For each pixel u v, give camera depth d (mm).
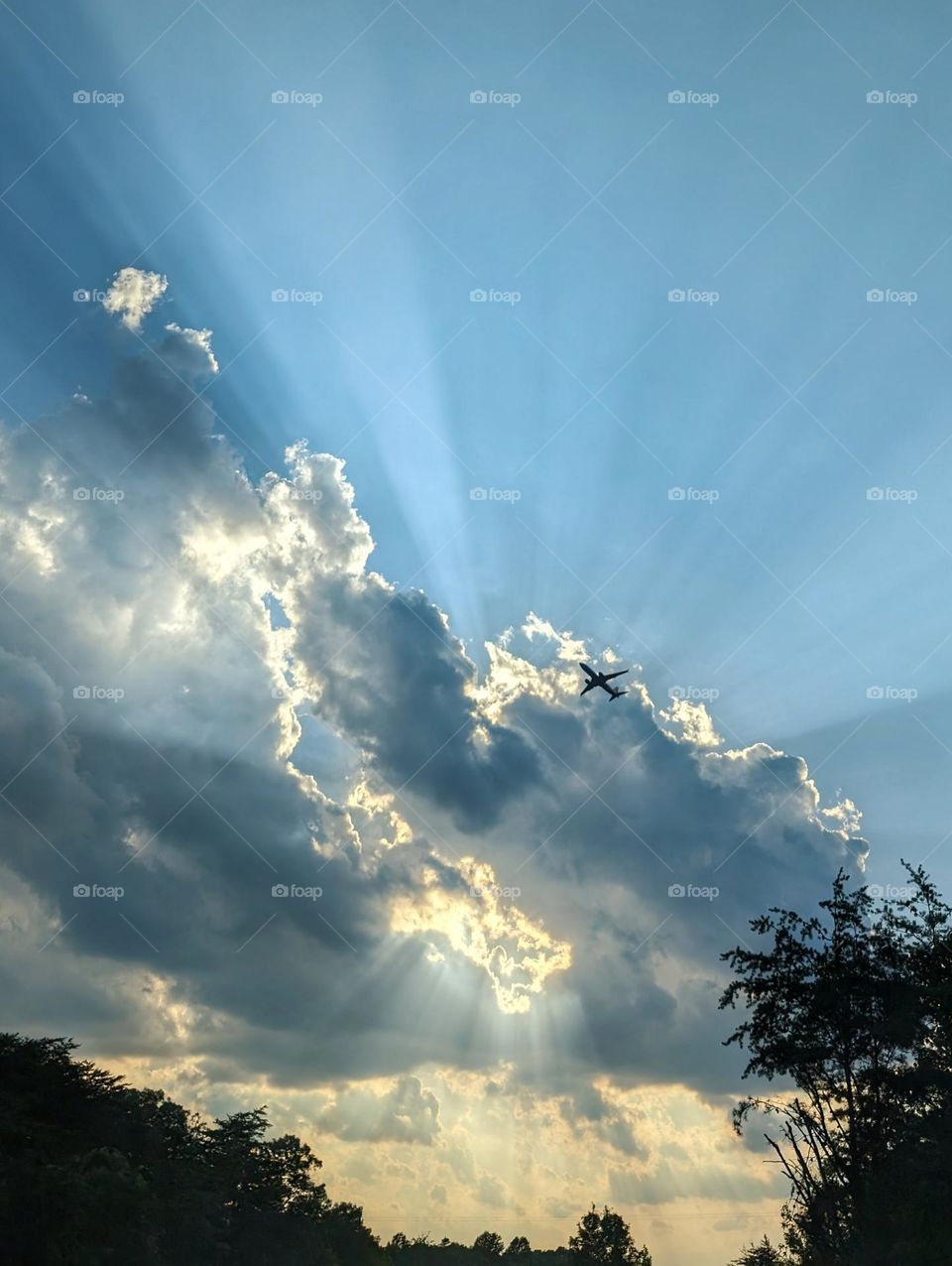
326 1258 117938
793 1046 53656
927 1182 42062
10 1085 75125
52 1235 58625
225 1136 112625
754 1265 72188
